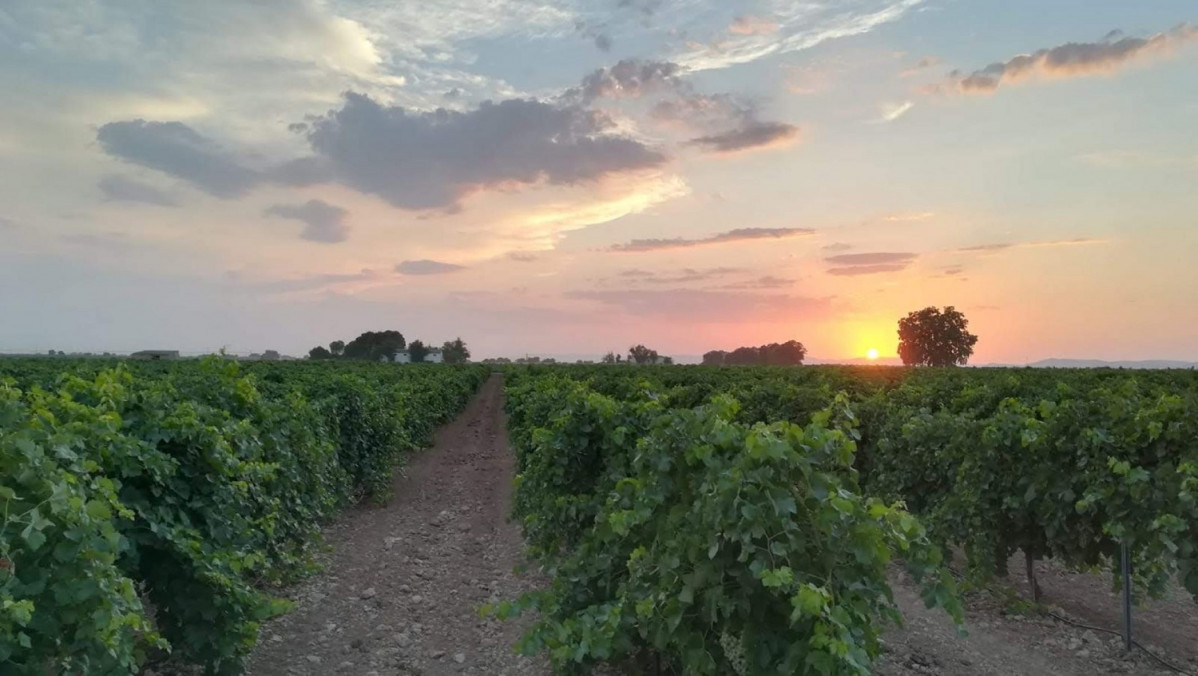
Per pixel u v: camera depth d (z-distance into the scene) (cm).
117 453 475
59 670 366
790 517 377
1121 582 704
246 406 789
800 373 2830
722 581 389
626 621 445
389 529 1149
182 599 497
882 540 371
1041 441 717
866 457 1134
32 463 352
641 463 477
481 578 895
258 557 533
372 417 1352
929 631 723
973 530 771
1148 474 616
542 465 741
